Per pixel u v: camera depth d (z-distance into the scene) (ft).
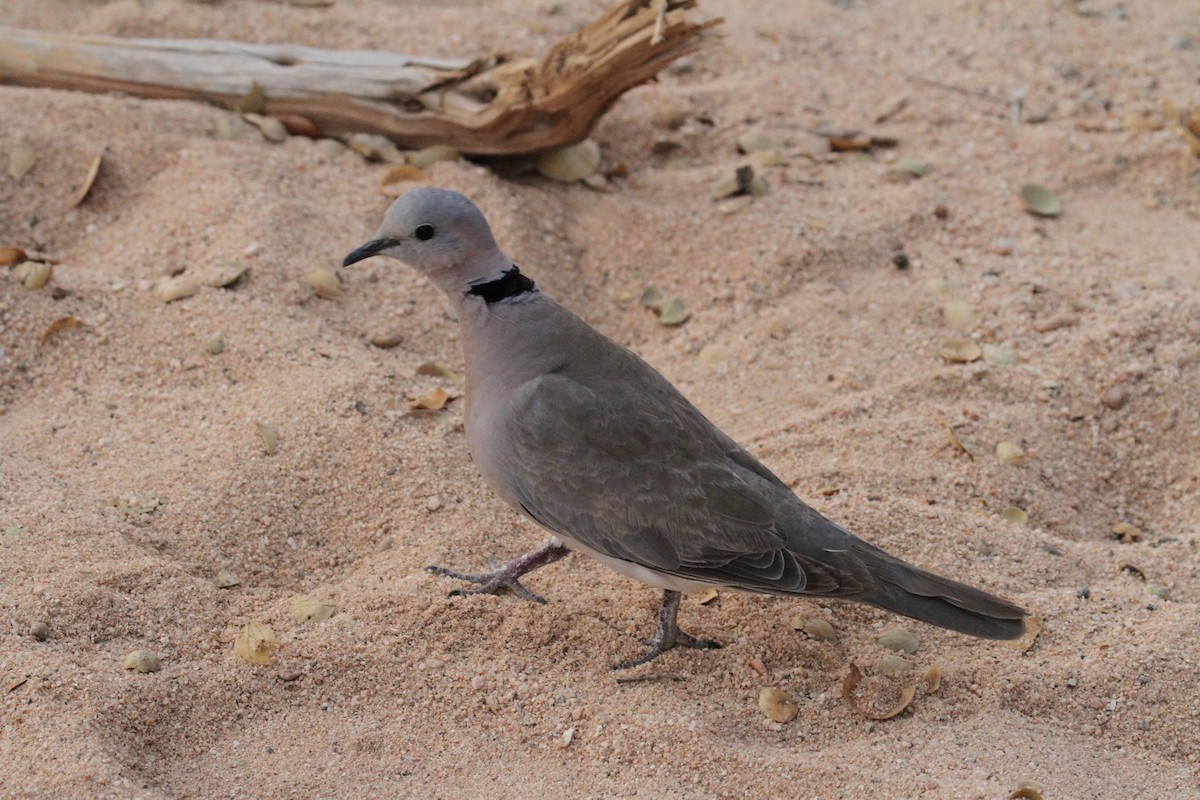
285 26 62.80
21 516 38.04
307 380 44.11
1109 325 48.70
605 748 33.32
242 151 53.47
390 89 54.70
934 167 58.29
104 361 44.91
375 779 32.19
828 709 35.17
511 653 36.19
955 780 32.14
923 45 68.33
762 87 63.46
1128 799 32.19
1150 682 35.68
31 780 30.19
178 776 31.94
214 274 47.65
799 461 44.01
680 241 53.36
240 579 38.06
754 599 38.91
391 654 35.58
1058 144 59.88
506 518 41.24
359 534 40.11
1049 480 44.34
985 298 50.80
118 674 33.73
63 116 53.21
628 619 38.06
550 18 66.85
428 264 36.01
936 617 33.53
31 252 49.11
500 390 36.09
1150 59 67.05
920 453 44.37
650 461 34.99
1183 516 43.80
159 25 61.82
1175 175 58.54
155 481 40.40
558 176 56.08
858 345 49.08
